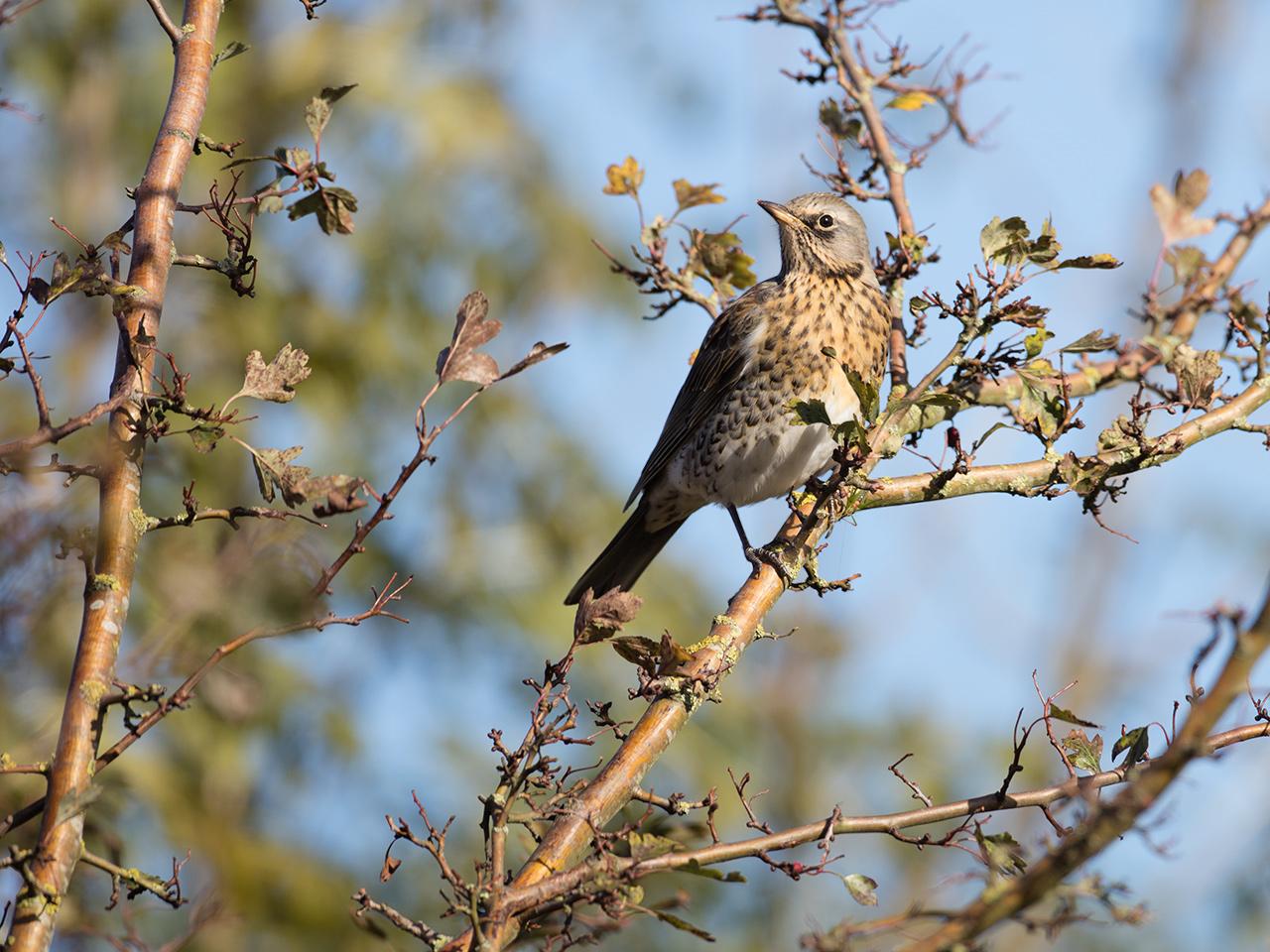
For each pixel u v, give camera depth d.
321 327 17.86
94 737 4.70
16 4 4.86
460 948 5.20
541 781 5.41
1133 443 7.46
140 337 5.12
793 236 10.37
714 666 7.03
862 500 7.71
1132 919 4.36
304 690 16.42
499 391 18.92
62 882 4.56
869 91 9.34
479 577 18.06
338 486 4.90
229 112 18.45
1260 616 4.11
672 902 5.44
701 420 10.43
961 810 5.68
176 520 4.98
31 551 4.84
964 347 7.04
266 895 14.41
